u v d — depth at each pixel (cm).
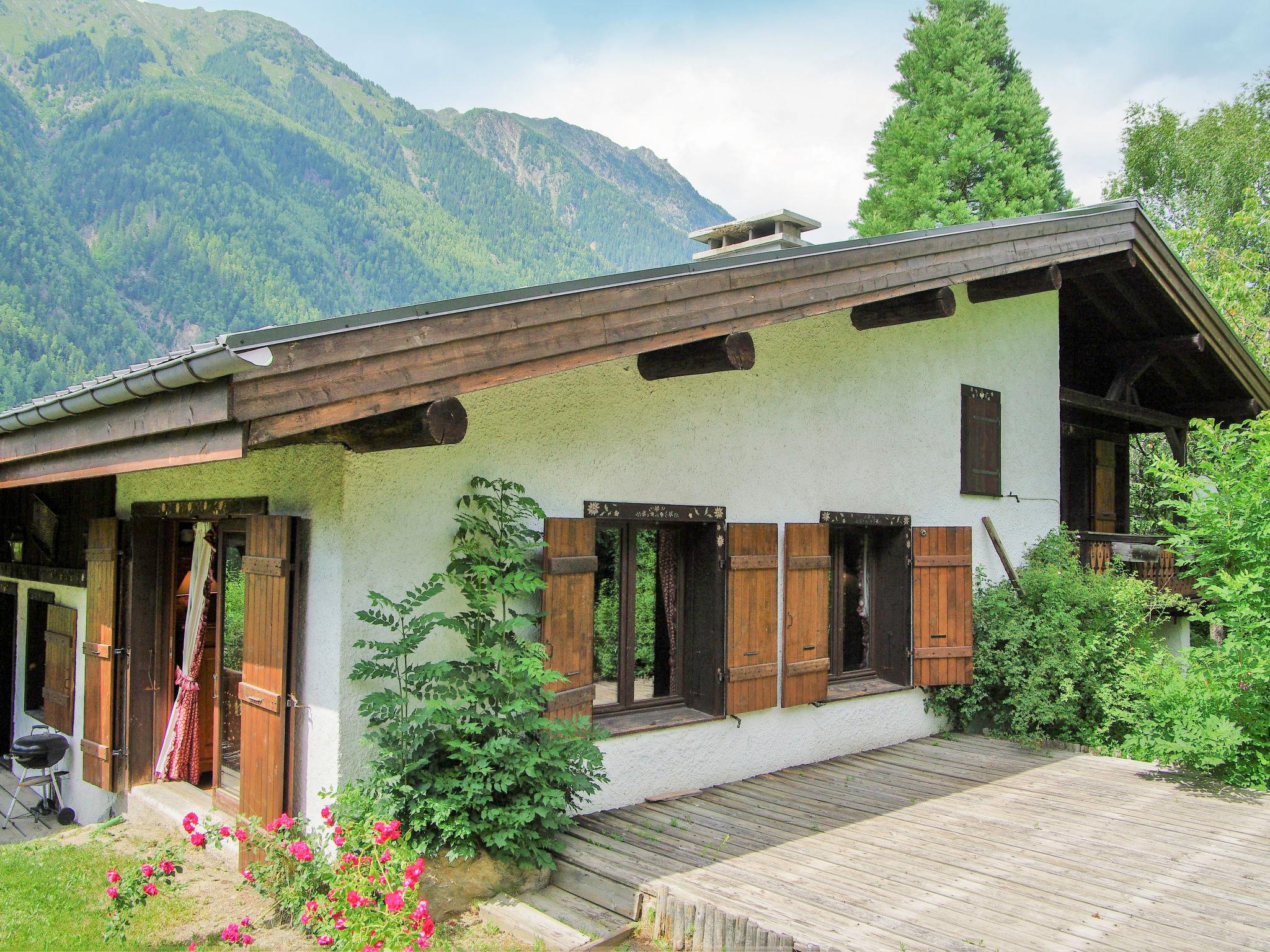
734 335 498
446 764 436
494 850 415
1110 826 524
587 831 496
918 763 678
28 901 436
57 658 730
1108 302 983
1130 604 814
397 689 439
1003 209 2298
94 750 613
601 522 570
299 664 443
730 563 605
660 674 607
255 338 299
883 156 2631
